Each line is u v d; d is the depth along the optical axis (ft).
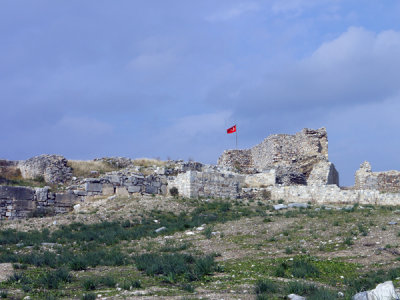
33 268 83.82
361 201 148.25
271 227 110.83
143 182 158.51
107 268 84.64
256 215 127.75
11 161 176.14
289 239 100.78
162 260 82.07
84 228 122.62
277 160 202.49
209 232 108.68
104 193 153.07
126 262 87.66
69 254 93.66
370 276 73.56
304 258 85.30
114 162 181.57
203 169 184.24
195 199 149.79
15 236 113.60
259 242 100.63
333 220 114.11
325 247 94.43
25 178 166.91
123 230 118.62
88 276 77.36
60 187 155.33
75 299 63.31
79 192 150.41
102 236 113.80
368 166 185.68
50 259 87.97
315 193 155.02
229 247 98.02
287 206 139.85
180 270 76.74
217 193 158.51
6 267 83.35
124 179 156.35
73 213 142.72
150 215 133.59
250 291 65.87
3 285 70.03
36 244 106.22
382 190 178.60
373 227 105.81
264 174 176.76
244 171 197.16
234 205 145.38
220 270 78.74
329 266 80.43
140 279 74.18
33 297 63.72
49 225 126.72
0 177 157.58
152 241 107.24
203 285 70.08
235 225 115.44
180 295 64.08
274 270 78.54
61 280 73.05
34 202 143.95
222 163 220.64
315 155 203.10
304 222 113.60
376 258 84.84
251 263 83.61
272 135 206.18
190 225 118.73
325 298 60.54
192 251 95.55
